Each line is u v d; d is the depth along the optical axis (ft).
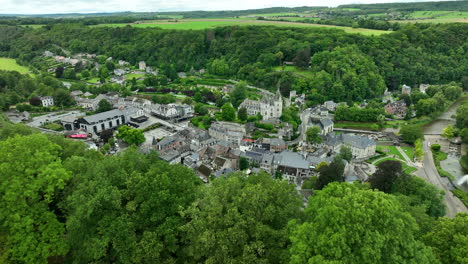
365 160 527.40
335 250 120.16
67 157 219.82
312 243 129.49
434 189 304.09
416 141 567.59
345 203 136.36
